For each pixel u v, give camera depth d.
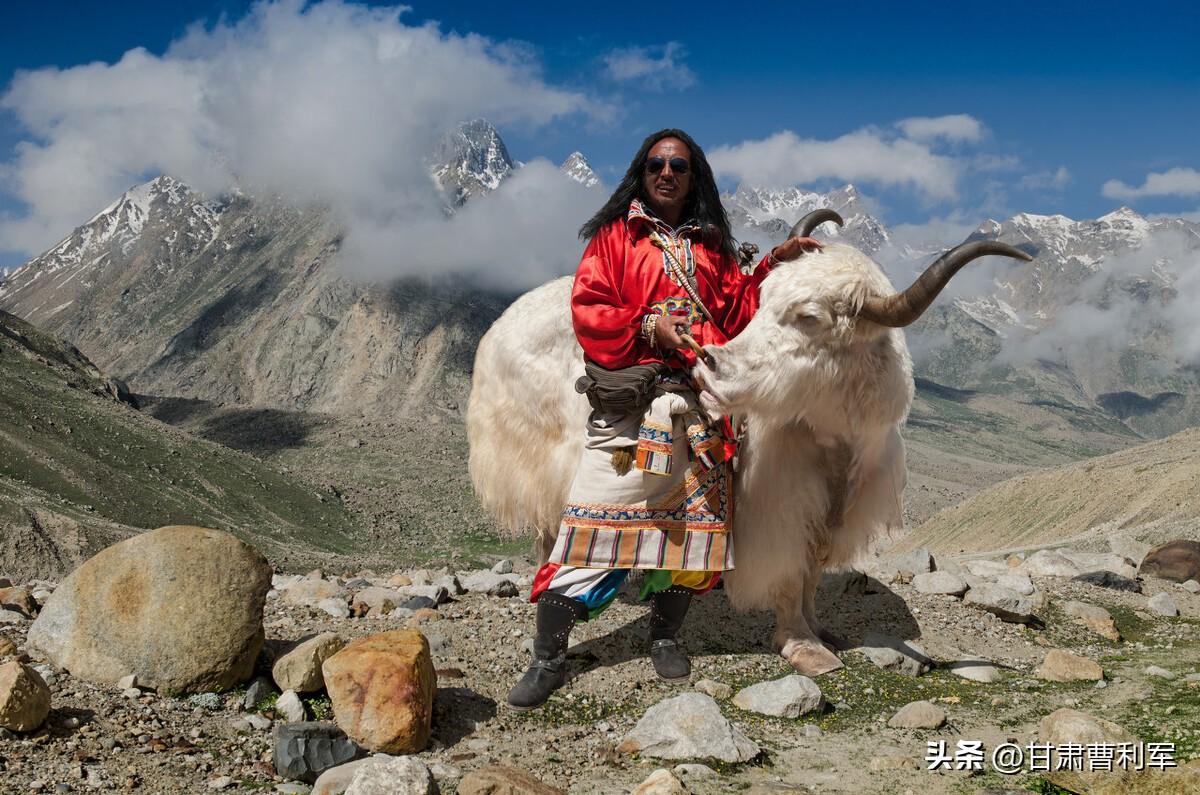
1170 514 54.09
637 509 4.17
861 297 3.83
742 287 4.43
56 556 59.22
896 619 5.53
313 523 93.19
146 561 4.03
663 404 4.06
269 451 141.12
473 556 90.81
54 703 3.65
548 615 4.18
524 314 5.29
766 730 3.92
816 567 4.78
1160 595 6.27
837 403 4.05
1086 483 74.81
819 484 4.39
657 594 4.44
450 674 4.34
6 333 110.94
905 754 3.63
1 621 4.88
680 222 4.47
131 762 3.31
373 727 3.50
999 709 4.20
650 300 4.23
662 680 4.42
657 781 3.17
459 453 138.62
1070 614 5.95
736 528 4.50
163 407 174.00
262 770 3.35
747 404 3.97
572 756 3.64
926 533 87.00
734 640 5.04
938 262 3.50
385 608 5.56
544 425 5.16
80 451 84.25
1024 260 3.29
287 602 5.73
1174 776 3.08
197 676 3.89
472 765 3.48
